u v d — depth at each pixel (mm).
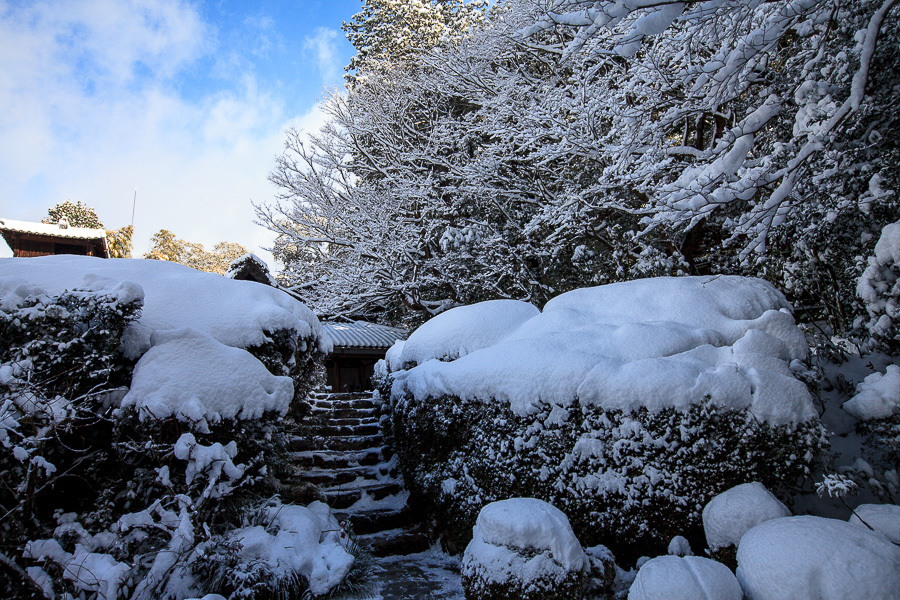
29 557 2895
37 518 3340
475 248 10359
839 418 4523
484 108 11930
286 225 14062
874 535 2781
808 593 2605
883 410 4133
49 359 3332
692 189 4629
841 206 5375
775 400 3648
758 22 5148
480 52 12906
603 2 3854
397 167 13539
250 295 5055
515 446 4066
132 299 3738
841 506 3969
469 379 4484
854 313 5777
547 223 8727
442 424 4676
